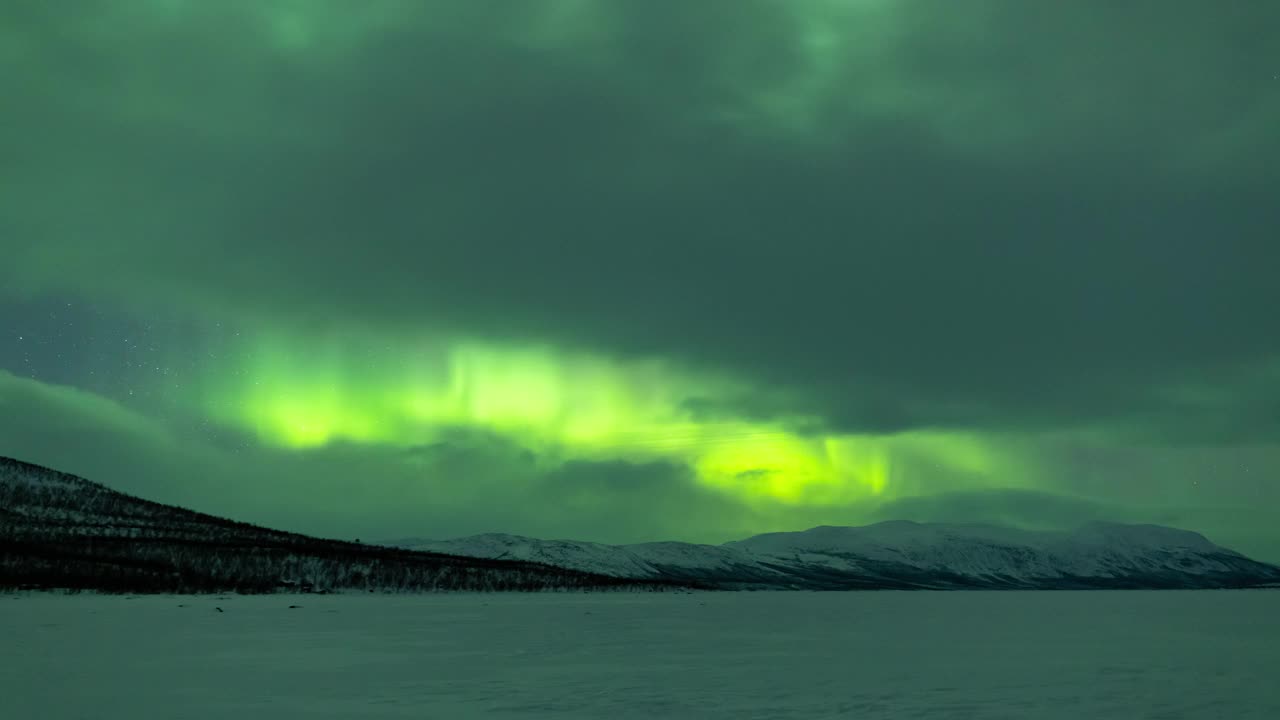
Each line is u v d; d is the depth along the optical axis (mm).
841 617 153250
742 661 65812
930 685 51844
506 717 39750
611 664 62188
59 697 44094
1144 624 130125
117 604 146500
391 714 40188
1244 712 43031
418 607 167375
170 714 39500
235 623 101625
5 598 156625
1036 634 103500
